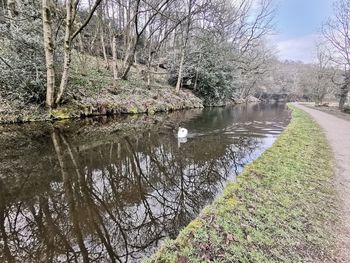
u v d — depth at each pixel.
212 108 22.56
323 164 5.65
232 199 3.62
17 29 10.40
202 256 2.48
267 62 37.41
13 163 5.52
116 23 21.44
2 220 3.38
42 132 8.50
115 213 3.68
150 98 16.38
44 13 9.27
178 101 19.02
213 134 9.77
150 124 11.40
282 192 4.00
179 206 3.96
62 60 11.60
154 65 24.66
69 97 11.62
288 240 2.78
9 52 10.34
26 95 10.12
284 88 56.06
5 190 4.25
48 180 4.72
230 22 25.72
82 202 3.95
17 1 11.29
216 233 2.83
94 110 12.24
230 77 25.45
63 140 7.63
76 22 15.75
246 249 2.59
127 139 8.28
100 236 3.10
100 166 5.64
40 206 3.78
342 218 3.31
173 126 11.20
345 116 18.25
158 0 16.20
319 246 2.71
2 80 9.94
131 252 2.80
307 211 3.44
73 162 5.75
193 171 5.62
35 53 10.66
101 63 19.16
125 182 4.87
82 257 2.71
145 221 3.48
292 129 10.73
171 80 22.89
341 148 7.40
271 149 6.84
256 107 28.80
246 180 4.40
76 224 3.35
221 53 23.72
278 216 3.25
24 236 3.05
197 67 22.11
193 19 18.66
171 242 2.74
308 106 31.95
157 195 4.36
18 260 2.64
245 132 10.44
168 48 25.44
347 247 2.72
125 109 13.77
